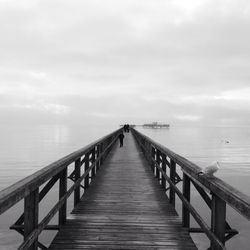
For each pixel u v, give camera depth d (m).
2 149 97.56
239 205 2.58
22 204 22.67
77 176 6.90
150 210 6.54
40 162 59.31
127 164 13.75
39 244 4.68
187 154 78.56
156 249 4.55
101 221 5.77
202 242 14.58
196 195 24.12
